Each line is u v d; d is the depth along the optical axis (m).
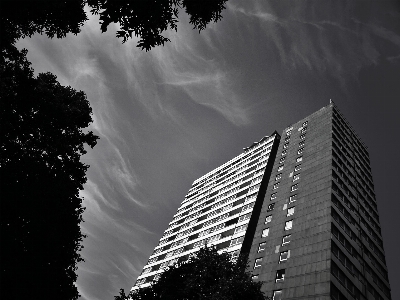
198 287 19.27
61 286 18.91
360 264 34.56
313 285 29.27
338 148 47.78
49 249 18.19
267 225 42.56
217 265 20.84
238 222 52.97
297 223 38.19
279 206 43.81
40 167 19.19
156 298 19.94
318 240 33.50
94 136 25.05
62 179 20.44
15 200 16.52
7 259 15.77
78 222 21.33
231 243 49.44
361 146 57.41
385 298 35.16
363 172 51.69
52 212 18.66
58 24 15.14
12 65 18.31
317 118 56.12
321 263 30.73
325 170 42.53
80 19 14.95
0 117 17.83
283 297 30.72
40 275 17.33
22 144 19.61
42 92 20.83
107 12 11.84
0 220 16.34
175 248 63.53
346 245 34.41
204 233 59.38
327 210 36.06
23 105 18.91
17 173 17.44
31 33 15.66
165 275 21.50
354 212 40.75
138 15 11.96
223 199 65.19
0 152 17.89
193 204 75.62
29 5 13.84
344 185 42.50
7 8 13.79
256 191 56.38
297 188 44.09
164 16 12.44
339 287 28.86
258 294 19.28
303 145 52.31
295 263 33.25
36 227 17.48
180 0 12.68
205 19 13.54
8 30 15.60
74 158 23.67
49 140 21.14
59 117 21.77
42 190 18.20
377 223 45.50
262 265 36.78
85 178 23.70
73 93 25.23
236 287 18.80
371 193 49.88
